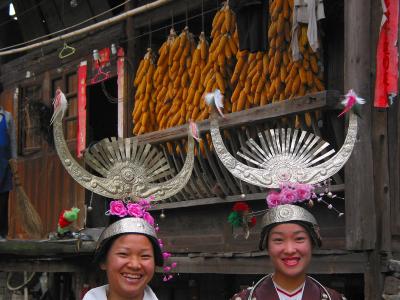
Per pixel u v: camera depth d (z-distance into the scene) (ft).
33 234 25.94
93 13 32.12
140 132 27.68
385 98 19.35
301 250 12.29
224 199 24.09
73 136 33.12
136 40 29.68
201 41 25.79
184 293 30.50
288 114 21.18
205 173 24.75
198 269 24.81
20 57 36.86
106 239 11.52
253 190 23.27
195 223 26.27
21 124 36.45
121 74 29.63
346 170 19.56
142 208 12.20
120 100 29.58
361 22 19.79
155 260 12.01
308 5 20.45
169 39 27.22
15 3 36.40
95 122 36.06
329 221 21.39
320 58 22.07
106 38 31.12
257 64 23.39
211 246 25.38
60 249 24.21
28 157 35.94
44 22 35.37
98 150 12.51
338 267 20.10
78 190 32.30
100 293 11.87
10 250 23.31
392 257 19.85
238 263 23.24
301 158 13.14
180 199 26.45
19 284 33.37
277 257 12.39
